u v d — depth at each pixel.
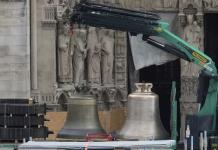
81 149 38.66
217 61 67.88
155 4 65.69
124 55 64.75
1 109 45.19
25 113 45.28
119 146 38.56
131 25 45.34
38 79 58.41
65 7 58.72
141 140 41.47
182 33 65.69
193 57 45.91
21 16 56.25
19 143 44.72
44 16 58.38
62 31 59.28
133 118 44.34
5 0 56.06
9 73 56.28
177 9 65.88
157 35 46.03
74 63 61.16
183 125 64.88
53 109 57.97
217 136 43.50
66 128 45.31
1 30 56.25
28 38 56.50
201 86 45.03
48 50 58.62
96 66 62.53
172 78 67.56
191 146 43.09
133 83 66.50
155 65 67.19
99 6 45.50
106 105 63.44
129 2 64.56
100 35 62.91
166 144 38.75
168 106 67.62
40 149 38.88
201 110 44.38
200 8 65.56
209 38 68.00
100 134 43.94
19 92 56.28
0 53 56.19
